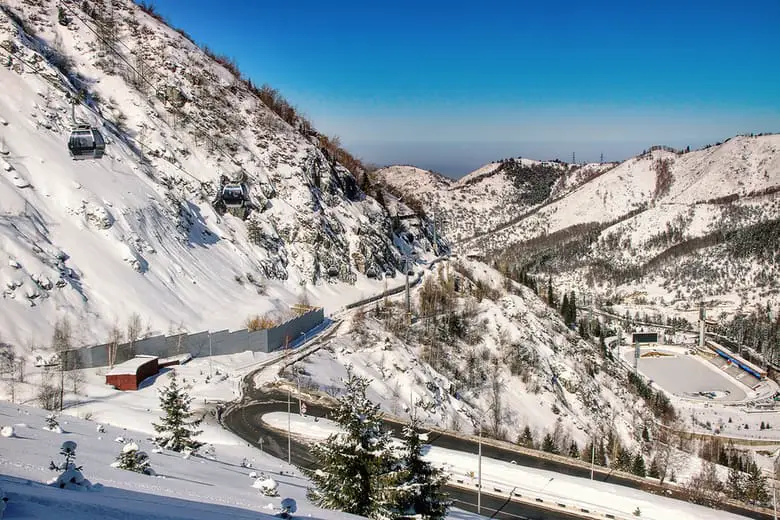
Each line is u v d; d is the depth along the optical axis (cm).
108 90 14000
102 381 7506
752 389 17675
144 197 11462
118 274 9688
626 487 6162
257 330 9719
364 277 14875
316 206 15012
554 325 14862
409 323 11725
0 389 6512
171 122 14175
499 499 5756
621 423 11756
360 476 3014
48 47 13950
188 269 11050
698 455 10675
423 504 3206
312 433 6625
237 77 18500
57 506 1383
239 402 7588
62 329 8088
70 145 6322
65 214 9969
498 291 14588
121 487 2112
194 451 4475
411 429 3300
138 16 17100
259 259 12938
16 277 8294
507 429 9794
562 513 5588
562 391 11888
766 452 12231
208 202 13212
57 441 3291
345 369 9338
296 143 16288
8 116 10688
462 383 10694
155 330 9144
